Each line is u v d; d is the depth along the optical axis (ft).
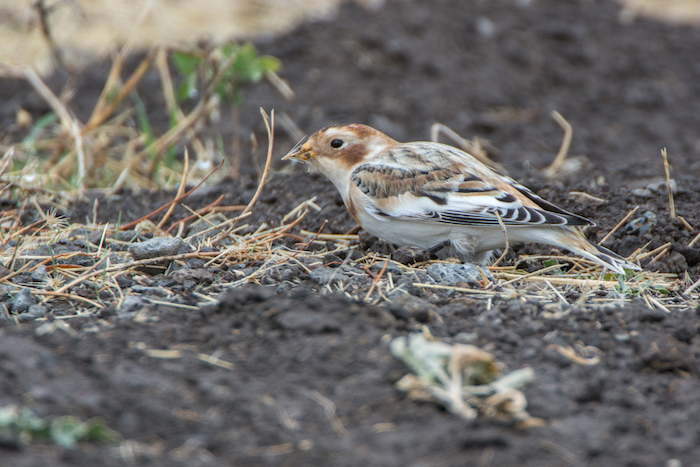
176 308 24.57
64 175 45.44
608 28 80.74
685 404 19.51
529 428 17.99
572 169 50.39
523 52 73.87
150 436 17.31
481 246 30.60
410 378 19.47
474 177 30.14
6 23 68.18
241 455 16.89
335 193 38.19
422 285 27.09
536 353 21.89
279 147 56.80
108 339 21.89
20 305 24.61
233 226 33.53
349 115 61.67
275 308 23.62
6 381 18.85
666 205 35.65
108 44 67.41
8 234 32.32
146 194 40.29
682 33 81.76
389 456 16.90
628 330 23.39
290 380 20.01
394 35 72.95
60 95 60.08
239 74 45.73
